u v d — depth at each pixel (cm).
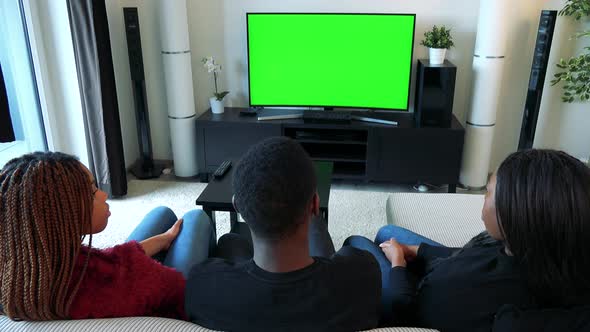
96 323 98
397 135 349
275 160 88
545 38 323
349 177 365
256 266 94
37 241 93
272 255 91
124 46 393
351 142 359
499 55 335
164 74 370
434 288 113
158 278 118
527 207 92
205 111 400
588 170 92
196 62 400
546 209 90
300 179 88
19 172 93
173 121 376
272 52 365
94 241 286
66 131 347
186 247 154
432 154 351
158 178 391
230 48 393
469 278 107
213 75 402
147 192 361
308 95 376
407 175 360
